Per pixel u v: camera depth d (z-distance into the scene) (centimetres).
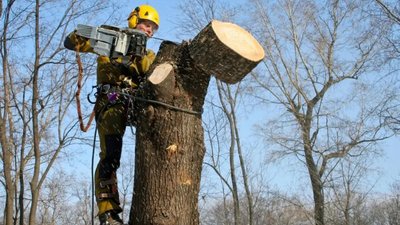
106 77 602
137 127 534
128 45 575
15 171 2014
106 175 585
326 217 2622
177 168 511
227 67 511
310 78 2919
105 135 595
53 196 3278
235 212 2881
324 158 2702
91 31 573
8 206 1709
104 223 565
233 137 2958
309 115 2828
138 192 516
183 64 524
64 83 2039
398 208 3066
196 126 527
